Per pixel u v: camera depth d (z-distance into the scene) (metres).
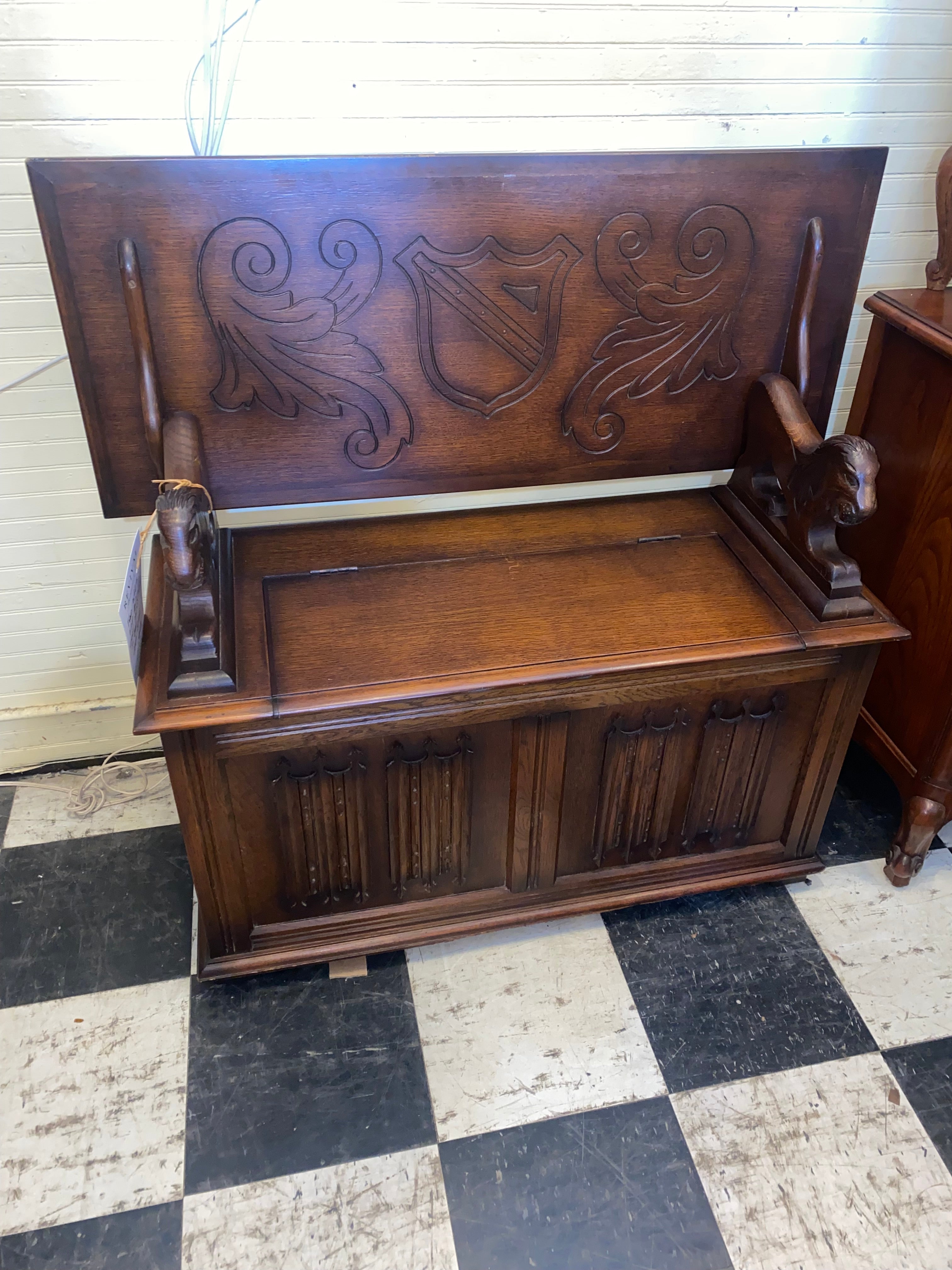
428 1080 1.33
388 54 1.29
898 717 1.59
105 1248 1.16
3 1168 1.23
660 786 1.43
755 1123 1.30
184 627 1.14
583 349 1.37
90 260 1.16
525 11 1.29
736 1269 1.16
